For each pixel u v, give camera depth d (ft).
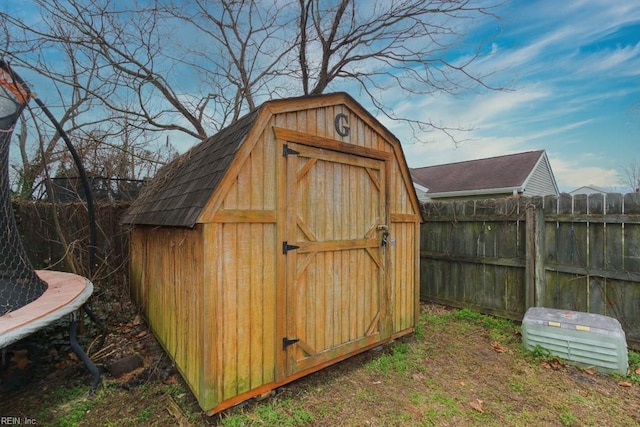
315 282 9.42
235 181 7.65
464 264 16.42
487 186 45.85
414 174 60.59
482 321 14.67
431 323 14.64
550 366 10.32
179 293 8.96
